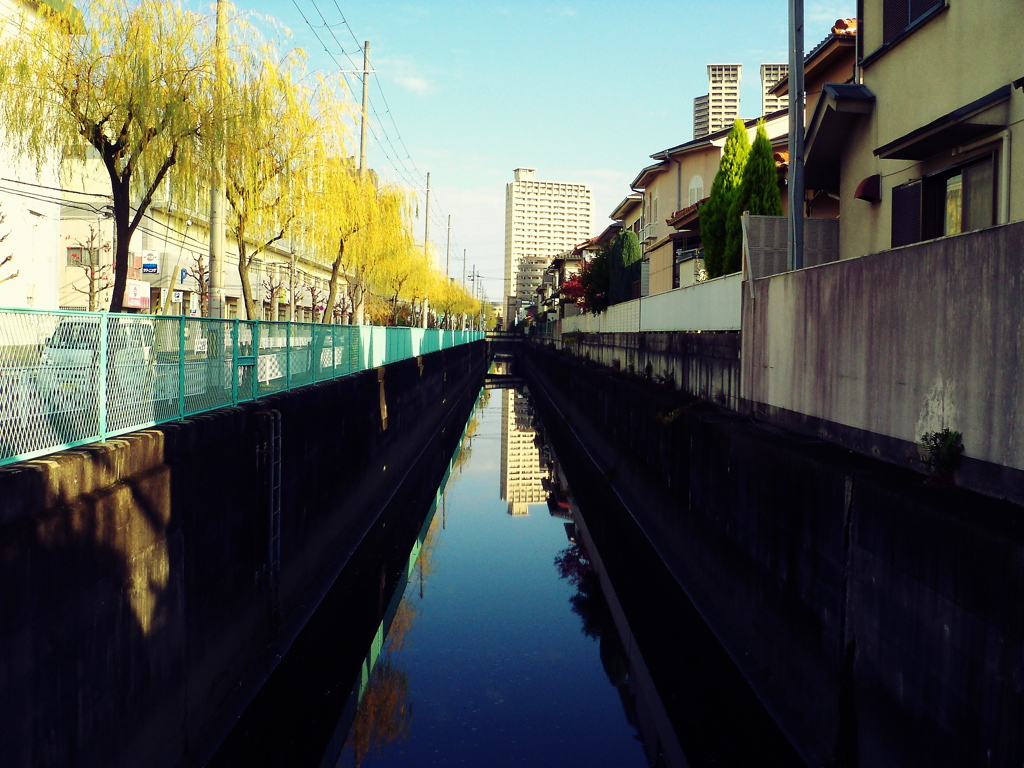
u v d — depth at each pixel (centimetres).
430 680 961
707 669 986
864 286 720
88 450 562
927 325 606
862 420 732
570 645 1080
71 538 506
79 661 518
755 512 915
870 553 606
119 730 579
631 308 2316
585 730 833
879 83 1116
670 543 1394
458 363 4750
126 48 957
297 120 1404
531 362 6962
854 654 638
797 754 720
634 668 995
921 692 529
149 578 634
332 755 779
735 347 1173
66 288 2402
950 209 967
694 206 2106
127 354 647
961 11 913
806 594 750
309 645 1055
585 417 2858
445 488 2212
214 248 1173
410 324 5003
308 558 1208
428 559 1506
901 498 555
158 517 652
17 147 998
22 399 498
